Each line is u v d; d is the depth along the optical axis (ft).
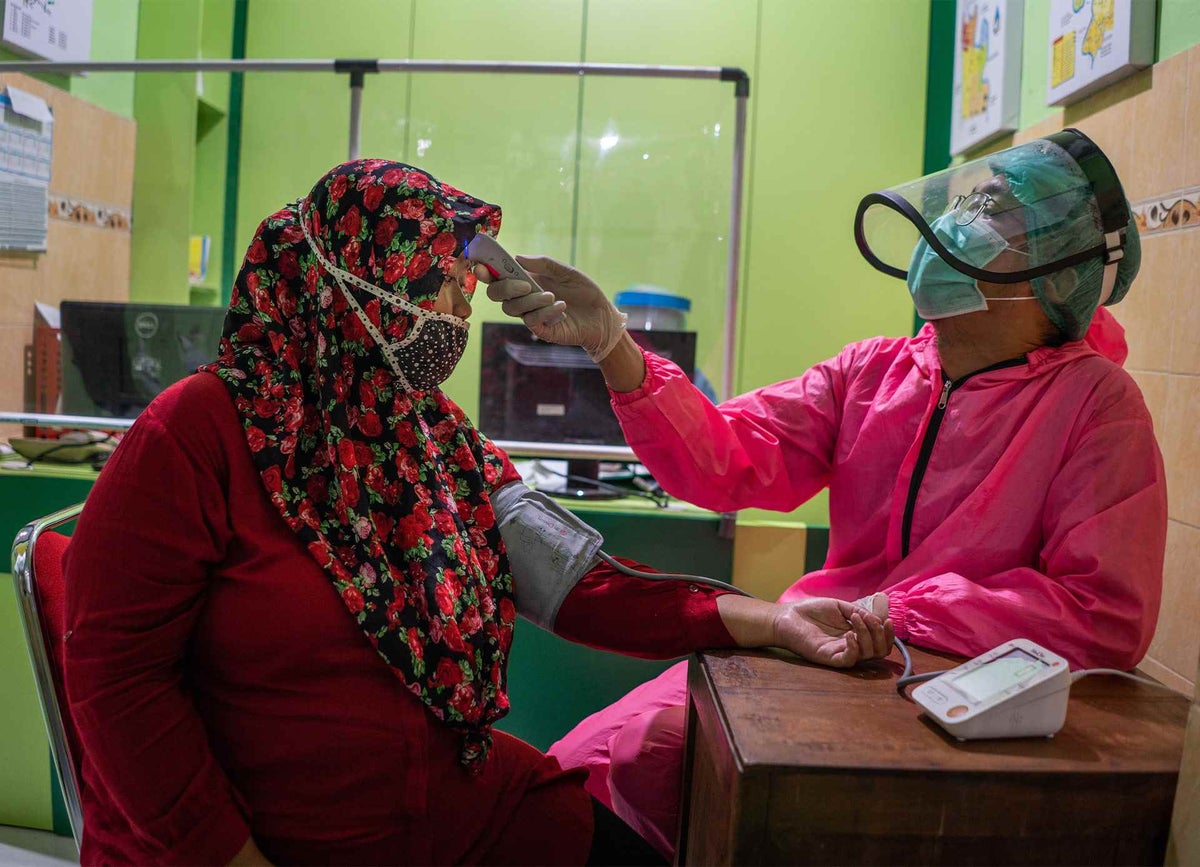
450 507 3.42
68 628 2.87
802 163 8.82
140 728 2.83
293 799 3.08
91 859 3.12
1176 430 4.83
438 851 3.23
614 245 6.82
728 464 4.42
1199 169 4.63
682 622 3.66
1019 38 6.88
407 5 8.96
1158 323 5.00
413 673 3.09
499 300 3.55
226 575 3.02
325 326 3.18
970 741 2.81
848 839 2.64
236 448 3.04
